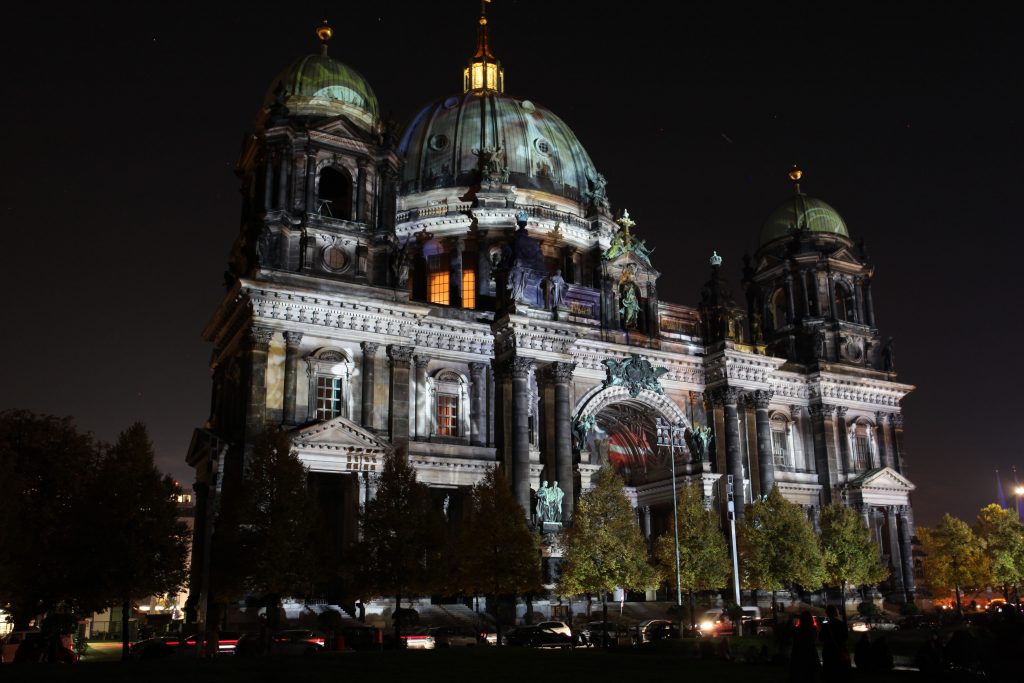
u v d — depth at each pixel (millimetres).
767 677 28766
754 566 74312
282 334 66438
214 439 58594
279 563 52344
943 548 90750
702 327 88000
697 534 71375
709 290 87938
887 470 91125
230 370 71250
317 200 71188
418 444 70875
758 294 95875
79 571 47688
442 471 70812
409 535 54062
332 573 56219
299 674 28828
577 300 81750
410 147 98688
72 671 29328
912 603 85688
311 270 68625
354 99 76625
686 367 85562
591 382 80250
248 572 52406
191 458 72500
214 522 60344
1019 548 90812
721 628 62969
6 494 51969
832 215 101438
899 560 91938
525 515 63969
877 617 76625
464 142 96688
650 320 85125
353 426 64688
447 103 101812
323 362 67250
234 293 66312
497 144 94812
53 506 62781
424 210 93812
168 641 51812
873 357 97250
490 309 87438
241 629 58344
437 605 67625
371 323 69375
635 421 87062
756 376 86875
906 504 92938
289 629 53344
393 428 68250
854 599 87188
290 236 68875
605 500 65688
